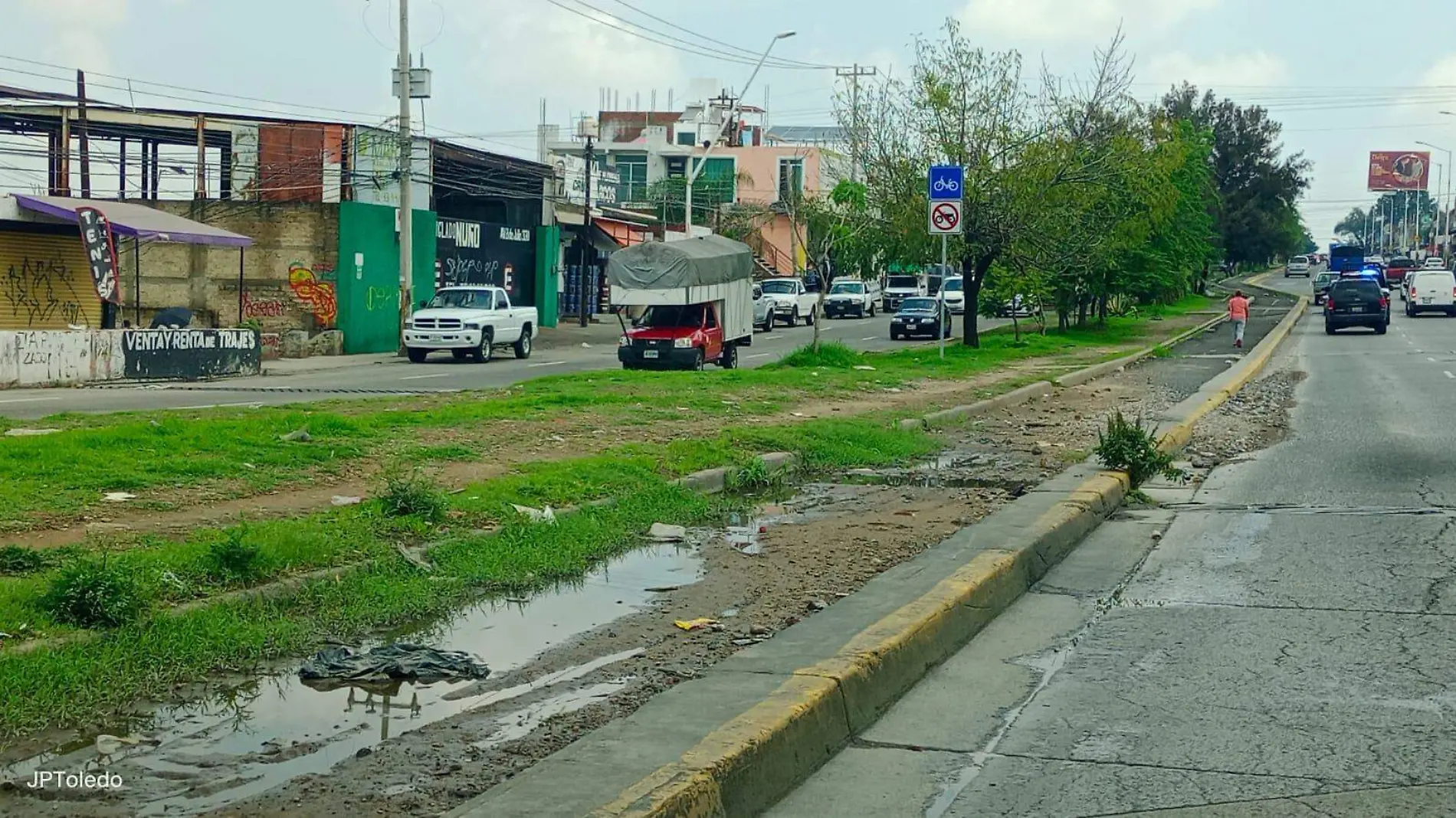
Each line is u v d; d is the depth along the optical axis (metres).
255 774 5.07
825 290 30.09
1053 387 24.75
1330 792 5.04
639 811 4.30
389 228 39.06
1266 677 6.57
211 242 29.81
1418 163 163.12
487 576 8.42
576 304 57.34
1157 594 8.52
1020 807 4.95
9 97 35.28
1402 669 6.68
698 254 29.88
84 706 5.72
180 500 9.68
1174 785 5.13
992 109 34.06
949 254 34.22
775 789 5.09
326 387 24.03
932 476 13.69
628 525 10.32
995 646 7.36
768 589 8.50
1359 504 11.59
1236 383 25.14
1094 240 35.78
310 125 39.75
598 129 95.44
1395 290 88.50
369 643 7.06
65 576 6.59
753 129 93.94
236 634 6.66
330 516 9.19
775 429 15.43
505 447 13.37
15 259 29.41
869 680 6.13
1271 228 99.81
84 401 19.64
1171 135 36.59
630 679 6.48
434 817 4.61
